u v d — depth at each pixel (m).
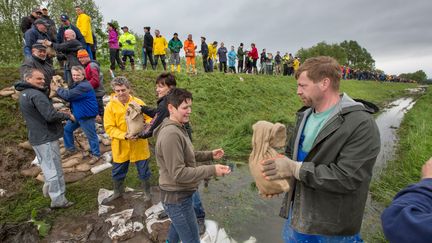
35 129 3.67
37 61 4.88
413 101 22.02
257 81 13.87
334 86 1.77
